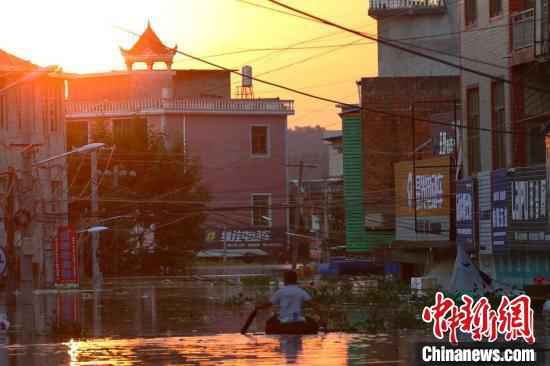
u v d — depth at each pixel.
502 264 68.88
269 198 149.00
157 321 56.59
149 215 123.06
